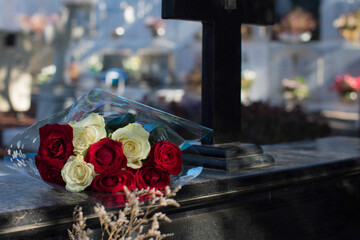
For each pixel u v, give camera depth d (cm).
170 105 728
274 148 348
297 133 607
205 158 270
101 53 1750
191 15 265
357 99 1579
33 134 217
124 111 226
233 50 283
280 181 268
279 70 1917
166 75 1856
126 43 1570
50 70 1738
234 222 254
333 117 1259
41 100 1041
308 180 283
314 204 296
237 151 271
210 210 244
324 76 1869
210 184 238
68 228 196
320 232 301
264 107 668
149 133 218
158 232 182
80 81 1461
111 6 1581
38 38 1101
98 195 199
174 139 223
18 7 1068
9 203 193
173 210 228
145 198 204
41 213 189
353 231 324
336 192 309
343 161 304
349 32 1606
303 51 1888
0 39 1362
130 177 200
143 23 1659
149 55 1948
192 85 1700
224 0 276
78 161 197
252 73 1889
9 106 1380
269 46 1911
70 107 226
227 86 282
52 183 203
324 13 1858
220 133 280
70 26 1018
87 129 202
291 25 1781
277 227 276
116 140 203
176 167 208
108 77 1315
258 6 293
